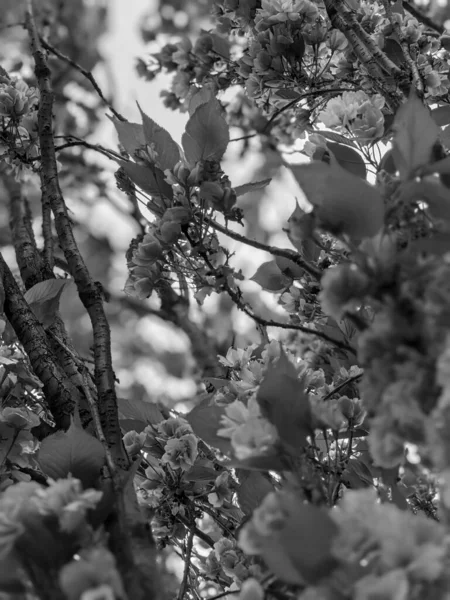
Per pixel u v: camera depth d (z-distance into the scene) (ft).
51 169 4.58
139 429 4.34
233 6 4.90
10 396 4.38
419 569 3.08
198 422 3.57
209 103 3.94
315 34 4.65
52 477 3.54
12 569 3.31
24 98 4.71
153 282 3.99
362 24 4.73
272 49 4.65
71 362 4.31
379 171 3.80
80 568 3.19
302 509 3.18
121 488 3.49
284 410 3.48
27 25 5.11
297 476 3.45
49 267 4.79
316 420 3.53
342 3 4.46
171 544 4.34
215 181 3.90
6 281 4.35
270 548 3.21
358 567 3.15
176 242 3.92
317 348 4.60
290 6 4.63
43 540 3.30
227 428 3.50
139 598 3.35
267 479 3.77
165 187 3.97
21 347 4.56
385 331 3.18
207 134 3.94
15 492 3.38
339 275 3.24
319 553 3.17
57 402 4.10
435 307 3.17
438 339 3.15
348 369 4.56
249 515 3.71
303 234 3.35
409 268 3.22
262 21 4.66
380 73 4.35
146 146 3.97
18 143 4.76
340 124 4.27
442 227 3.38
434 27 5.08
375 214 3.31
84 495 3.33
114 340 9.17
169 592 3.50
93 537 3.33
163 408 4.55
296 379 3.55
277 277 4.47
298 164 3.32
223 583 4.25
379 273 3.24
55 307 4.37
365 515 3.15
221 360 4.38
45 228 4.90
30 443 4.18
